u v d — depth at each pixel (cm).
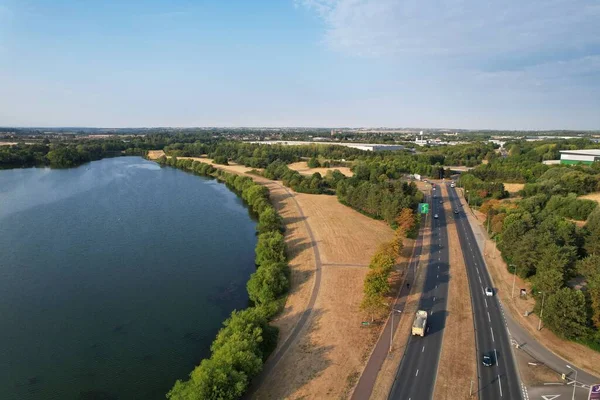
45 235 15188
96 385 7200
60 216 17788
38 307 9881
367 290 9019
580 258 11475
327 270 11456
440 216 17825
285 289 10219
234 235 15788
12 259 12800
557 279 8462
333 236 14575
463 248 13500
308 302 9544
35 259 12850
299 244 13700
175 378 7394
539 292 8862
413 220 14762
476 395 6456
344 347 7712
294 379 6806
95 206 19738
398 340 7962
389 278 10788
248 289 10194
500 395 6469
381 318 8831
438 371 7038
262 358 7244
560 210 16212
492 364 7231
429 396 6425
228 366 6234
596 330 7775
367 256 12644
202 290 10906
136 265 12531
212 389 5819
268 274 9956
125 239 14950
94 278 11550
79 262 12681
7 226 16150
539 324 8625
